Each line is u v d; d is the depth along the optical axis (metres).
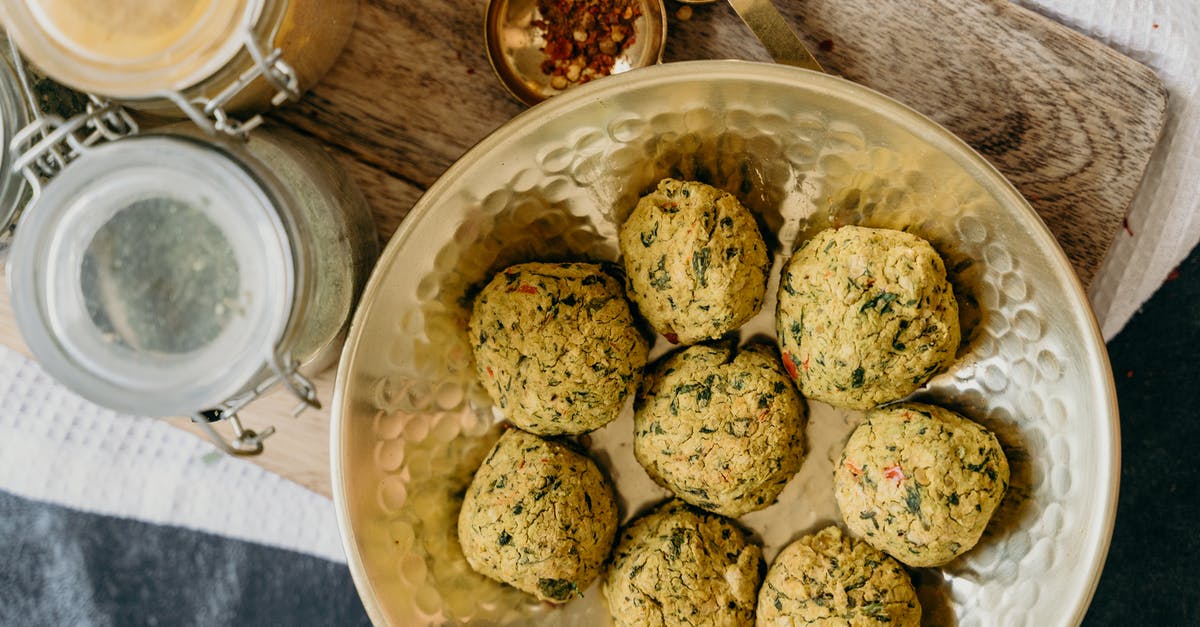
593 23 0.41
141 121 0.38
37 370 0.47
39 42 0.33
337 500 0.36
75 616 0.50
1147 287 0.47
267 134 0.36
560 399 0.38
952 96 0.40
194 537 0.50
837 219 0.40
